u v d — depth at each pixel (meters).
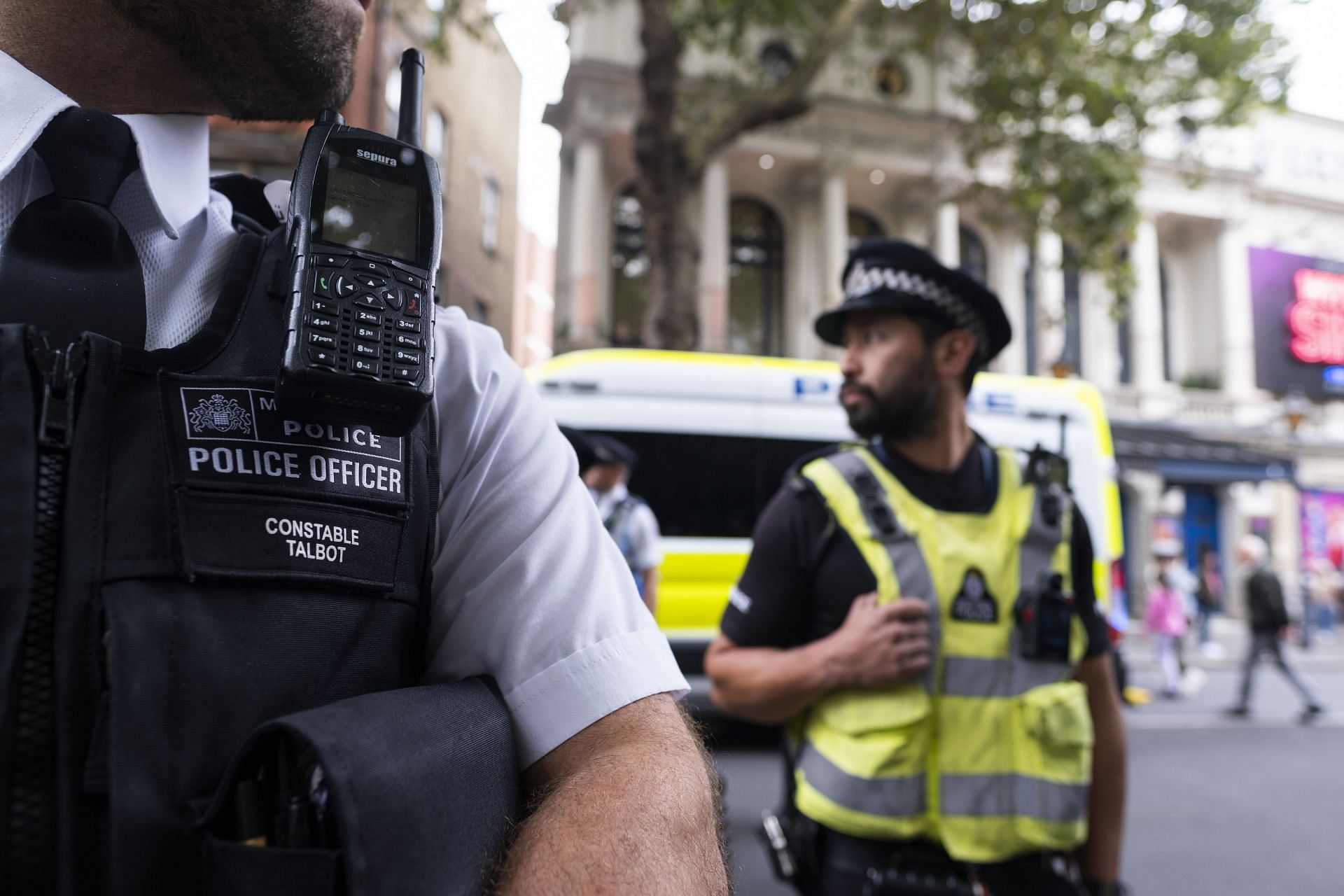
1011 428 6.21
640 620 0.68
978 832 1.31
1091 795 1.51
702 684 5.74
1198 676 9.76
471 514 0.65
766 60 15.71
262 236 0.66
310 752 0.42
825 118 16.27
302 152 0.57
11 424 0.44
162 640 0.45
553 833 0.51
